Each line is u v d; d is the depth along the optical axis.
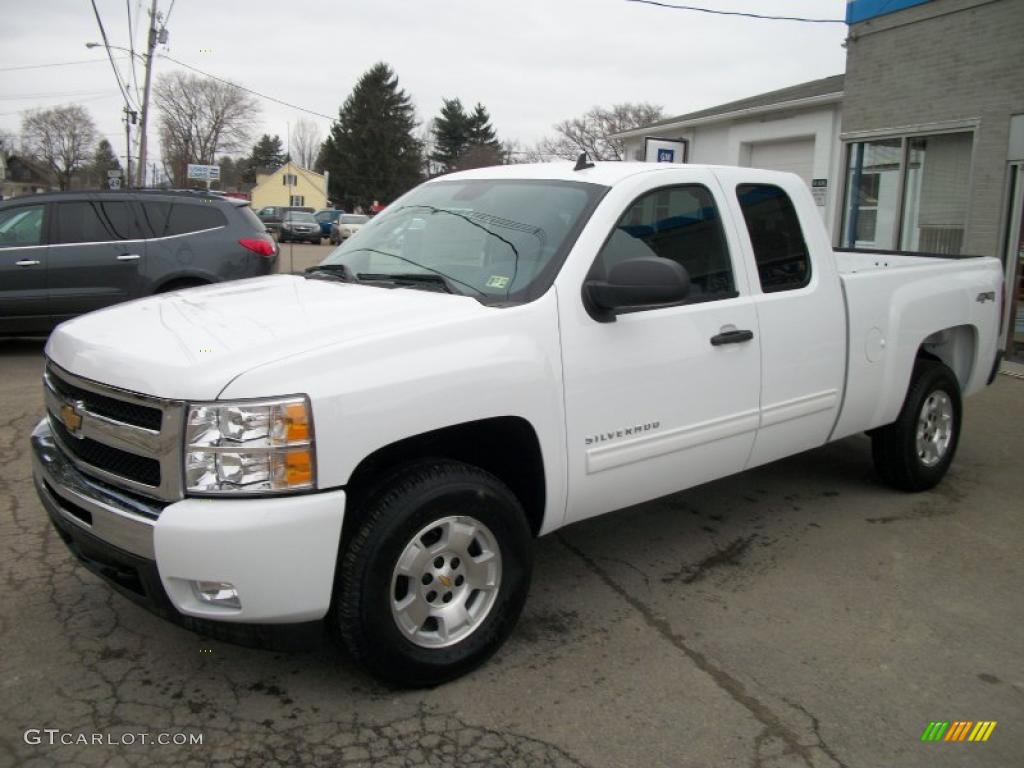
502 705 3.04
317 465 2.69
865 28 11.30
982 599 3.96
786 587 4.05
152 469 2.76
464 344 3.07
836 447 6.49
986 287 5.69
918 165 10.92
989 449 6.50
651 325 3.64
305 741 2.81
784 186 4.43
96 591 3.80
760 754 2.81
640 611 3.78
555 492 3.38
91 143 85.94
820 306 4.41
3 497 4.96
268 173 90.75
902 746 2.87
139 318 3.35
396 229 4.23
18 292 9.03
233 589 2.64
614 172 3.84
